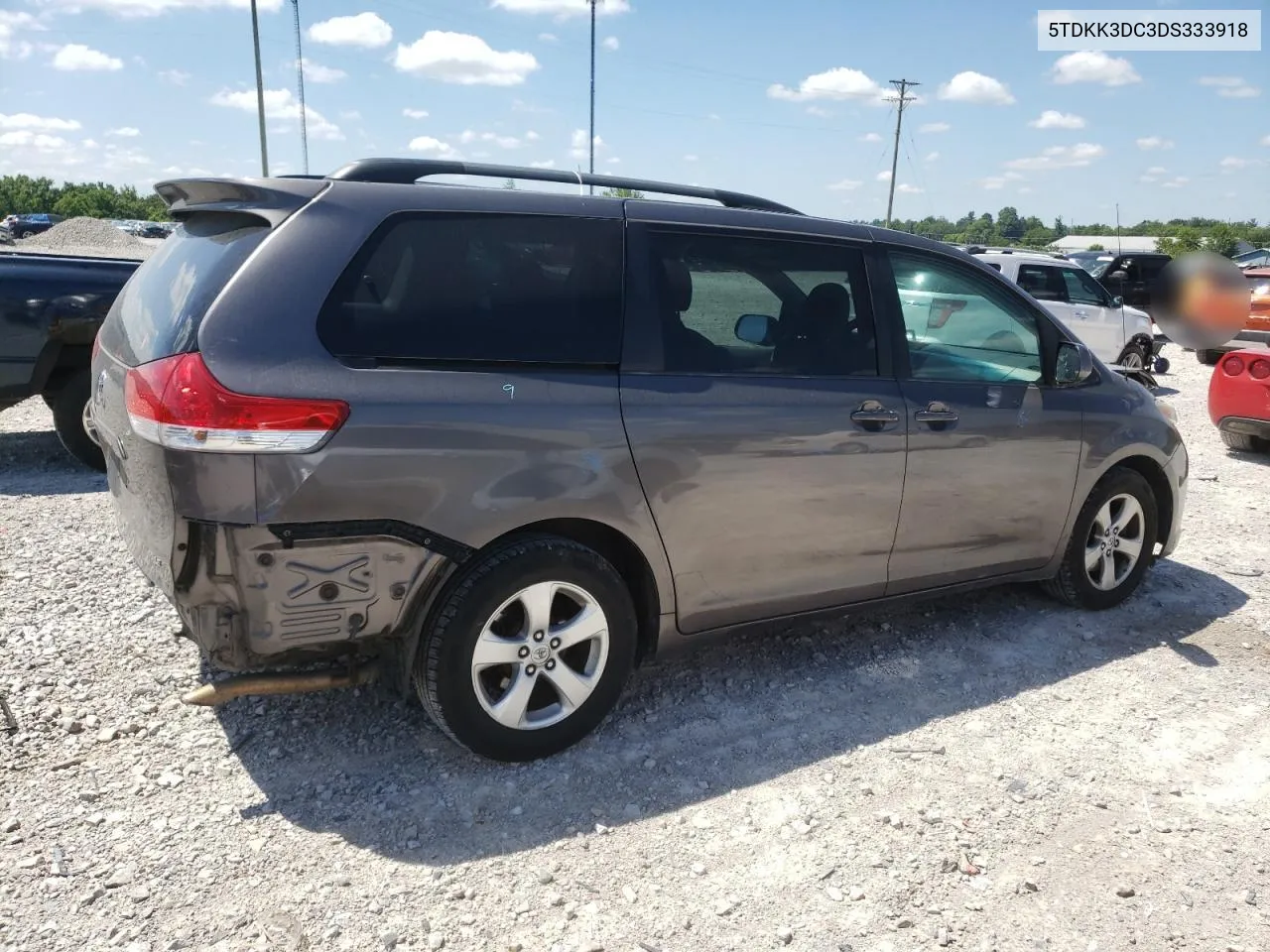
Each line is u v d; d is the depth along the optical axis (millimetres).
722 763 3465
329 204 3043
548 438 3182
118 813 3031
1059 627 4781
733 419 3545
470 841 2982
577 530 3418
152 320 3133
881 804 3252
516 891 2781
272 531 2818
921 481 4066
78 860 2811
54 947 2488
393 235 3086
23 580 4777
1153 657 4477
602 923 2668
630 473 3346
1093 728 3809
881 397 3939
